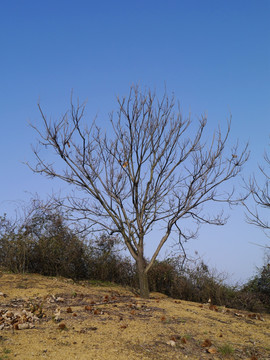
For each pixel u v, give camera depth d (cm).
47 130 1041
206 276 1281
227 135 1050
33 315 688
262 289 1308
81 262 1323
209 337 672
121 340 600
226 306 1190
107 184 1064
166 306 870
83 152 1045
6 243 1241
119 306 832
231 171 1034
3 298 850
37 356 504
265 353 633
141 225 1045
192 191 1033
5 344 538
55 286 1004
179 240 1098
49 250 1271
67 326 645
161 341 619
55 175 1059
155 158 1057
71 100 1055
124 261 1378
